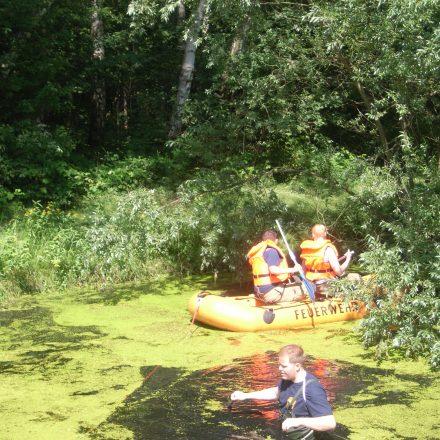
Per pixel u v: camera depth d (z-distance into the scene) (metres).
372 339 7.34
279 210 9.98
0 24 14.29
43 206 13.01
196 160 14.43
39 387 6.28
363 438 5.07
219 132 10.37
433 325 7.53
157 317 8.77
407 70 7.79
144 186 13.79
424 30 8.04
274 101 9.87
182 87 15.43
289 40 9.59
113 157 14.56
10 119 14.57
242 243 10.25
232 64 9.96
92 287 10.41
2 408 5.78
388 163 9.60
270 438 5.03
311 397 4.52
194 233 11.14
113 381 6.41
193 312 8.36
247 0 8.49
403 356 7.06
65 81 16.84
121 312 9.01
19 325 8.41
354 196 9.59
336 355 7.12
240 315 8.05
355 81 9.62
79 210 13.07
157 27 19.30
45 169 12.88
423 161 8.68
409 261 7.41
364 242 10.59
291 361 4.56
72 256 10.70
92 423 5.43
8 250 10.26
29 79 14.66
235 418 5.42
